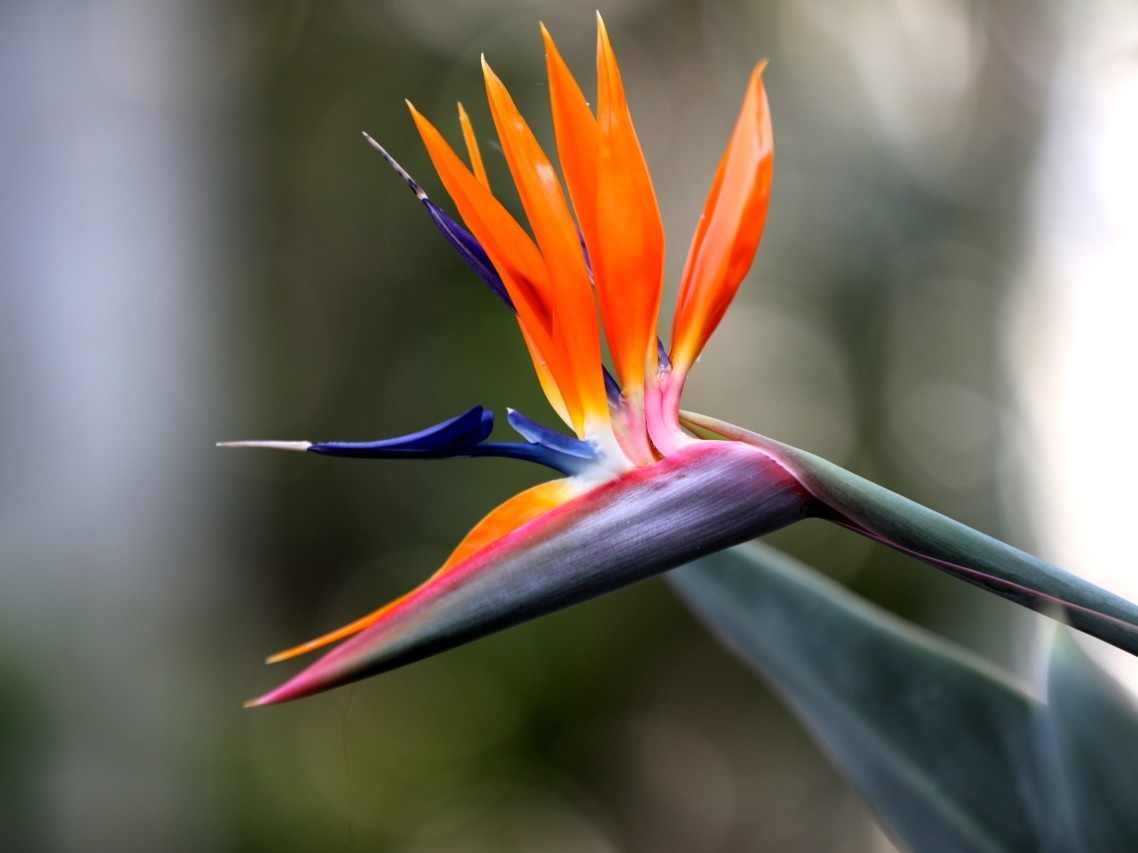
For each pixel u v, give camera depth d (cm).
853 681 129
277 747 411
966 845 124
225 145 446
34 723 352
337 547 470
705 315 124
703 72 514
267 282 468
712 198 124
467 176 122
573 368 123
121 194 406
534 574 121
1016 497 425
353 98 502
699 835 452
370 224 491
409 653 120
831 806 459
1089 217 310
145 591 408
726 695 459
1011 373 438
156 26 417
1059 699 124
